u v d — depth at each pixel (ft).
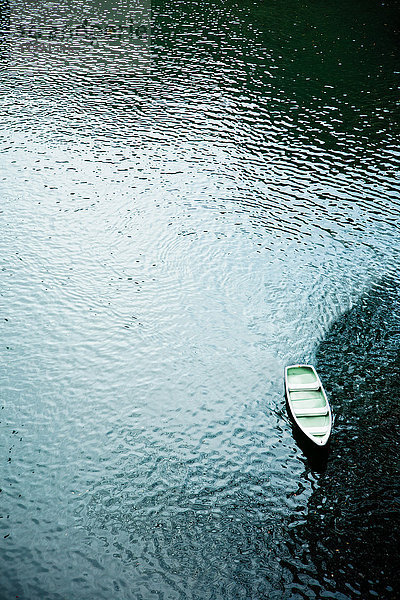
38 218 126.11
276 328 102.47
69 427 84.64
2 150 147.74
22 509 73.00
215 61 196.75
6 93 174.19
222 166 144.36
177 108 168.55
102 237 122.01
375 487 76.02
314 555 68.44
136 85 180.96
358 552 68.69
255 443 82.94
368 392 89.81
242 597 64.34
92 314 104.47
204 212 129.80
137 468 79.05
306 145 152.25
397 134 156.56
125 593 64.34
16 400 88.43
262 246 120.67
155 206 131.03
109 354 97.04
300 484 76.89
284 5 249.34
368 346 98.27
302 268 115.24
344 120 162.81
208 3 250.98
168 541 69.97
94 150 149.18
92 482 76.95
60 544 69.15
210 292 110.01
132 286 110.73
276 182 138.92
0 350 96.78
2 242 119.44
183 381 92.79
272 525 71.87
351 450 80.89
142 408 88.17
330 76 186.19
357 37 215.51
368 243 120.98
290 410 83.87
